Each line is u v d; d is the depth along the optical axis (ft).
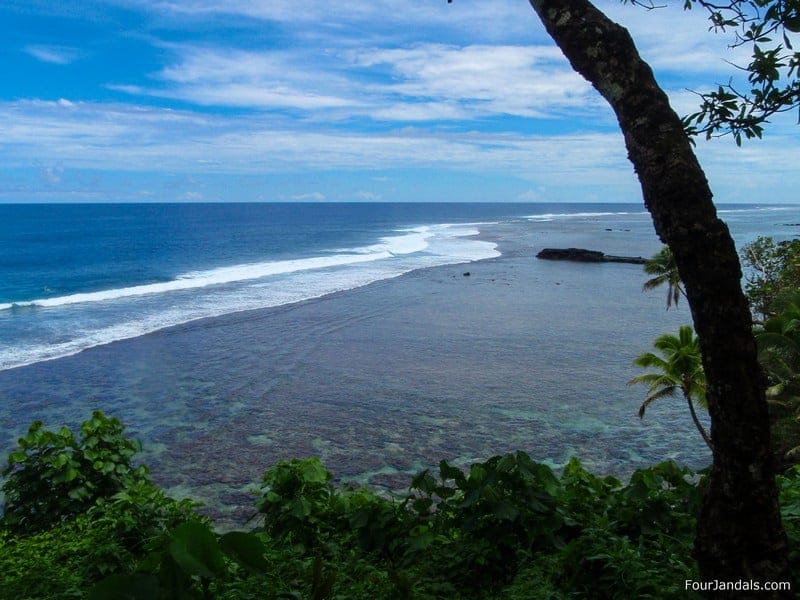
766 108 13.75
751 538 10.21
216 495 46.70
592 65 10.66
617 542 14.74
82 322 99.30
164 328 96.89
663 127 10.12
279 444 56.70
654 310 123.03
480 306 123.85
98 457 23.53
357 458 54.24
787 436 46.70
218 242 267.80
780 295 64.03
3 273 161.79
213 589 14.11
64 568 17.56
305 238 296.30
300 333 97.60
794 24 13.10
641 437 60.29
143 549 17.56
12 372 73.61
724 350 9.98
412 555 16.01
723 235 9.89
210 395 68.90
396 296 131.85
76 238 278.26
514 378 78.07
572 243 276.82
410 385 74.54
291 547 17.46
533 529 15.53
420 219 551.18
